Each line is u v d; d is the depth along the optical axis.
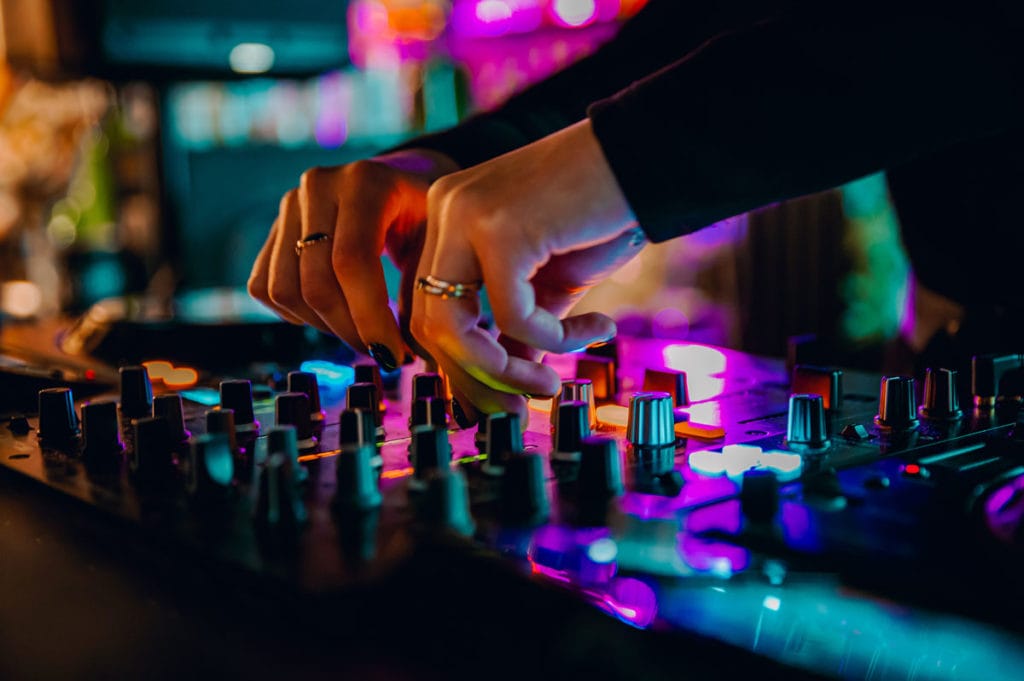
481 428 0.70
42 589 0.54
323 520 0.52
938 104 0.54
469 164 0.89
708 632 0.46
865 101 0.54
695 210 0.57
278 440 0.60
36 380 0.98
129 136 2.63
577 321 0.63
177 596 0.50
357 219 0.76
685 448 0.68
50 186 2.69
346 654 0.43
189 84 2.34
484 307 1.07
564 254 0.69
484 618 0.46
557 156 0.59
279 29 1.78
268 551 0.47
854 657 0.44
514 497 0.54
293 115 2.87
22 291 2.44
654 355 1.12
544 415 0.82
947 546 0.46
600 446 0.56
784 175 0.56
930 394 0.76
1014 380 0.81
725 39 0.57
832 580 0.45
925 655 0.43
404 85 3.13
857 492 0.55
